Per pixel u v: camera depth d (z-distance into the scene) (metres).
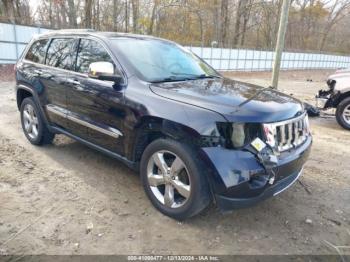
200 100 3.09
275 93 3.73
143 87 3.44
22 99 5.48
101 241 2.94
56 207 3.45
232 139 2.85
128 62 3.69
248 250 2.92
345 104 7.38
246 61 32.97
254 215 3.47
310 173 4.66
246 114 2.88
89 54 4.11
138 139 3.46
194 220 3.32
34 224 3.13
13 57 18.53
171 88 3.38
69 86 4.21
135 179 4.17
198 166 2.96
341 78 7.52
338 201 3.87
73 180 4.08
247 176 2.78
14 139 5.53
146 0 35.53
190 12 37.91
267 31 47.25
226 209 2.93
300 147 3.32
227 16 42.81
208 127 2.86
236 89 3.60
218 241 3.02
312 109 8.17
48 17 33.06
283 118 3.05
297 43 54.84
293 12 51.94
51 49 4.82
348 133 7.15
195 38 39.66
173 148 3.10
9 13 24.05
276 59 8.76
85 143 4.26
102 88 3.73
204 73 4.32
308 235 3.18
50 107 4.66
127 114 3.45
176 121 3.00
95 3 31.22
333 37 58.84
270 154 2.89
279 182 3.01
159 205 3.39
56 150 5.08
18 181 3.99
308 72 38.53
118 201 3.62
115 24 32.28
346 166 5.01
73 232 3.04
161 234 3.08
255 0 44.88
